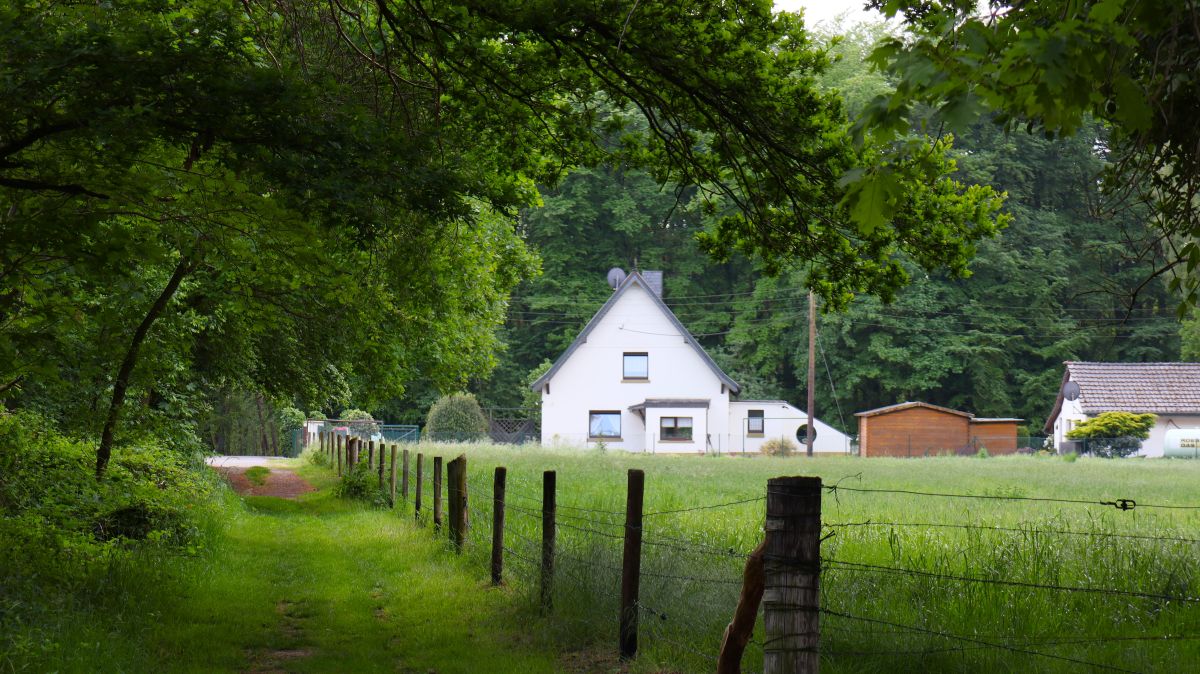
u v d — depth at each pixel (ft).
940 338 204.95
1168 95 13.88
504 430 213.25
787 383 229.45
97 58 21.49
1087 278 197.88
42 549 28.30
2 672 19.44
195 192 24.18
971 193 33.63
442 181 27.76
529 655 24.91
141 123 21.70
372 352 72.90
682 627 24.56
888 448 180.65
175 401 56.85
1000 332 203.62
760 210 34.17
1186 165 16.19
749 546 34.01
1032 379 200.75
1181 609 24.06
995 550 29.63
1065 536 31.73
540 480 78.33
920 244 33.88
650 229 231.91
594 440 193.06
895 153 10.34
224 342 61.77
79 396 37.32
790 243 34.83
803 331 214.07
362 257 41.42
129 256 23.07
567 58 31.94
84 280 26.99
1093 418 168.96
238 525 52.85
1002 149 196.85
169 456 48.65
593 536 31.96
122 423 38.40
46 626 22.74
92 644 22.71
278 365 73.82
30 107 21.22
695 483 78.95
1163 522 40.73
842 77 197.57
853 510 51.39
